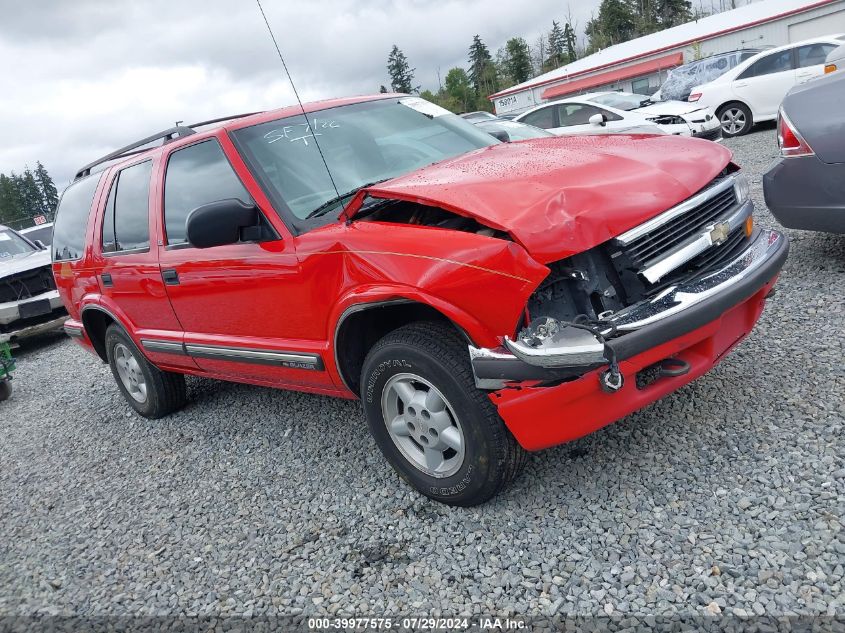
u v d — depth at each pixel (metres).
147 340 4.63
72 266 5.23
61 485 4.37
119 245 4.60
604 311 2.52
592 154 3.06
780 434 2.97
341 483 3.48
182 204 3.94
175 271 4.01
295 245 3.20
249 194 3.44
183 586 2.92
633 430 3.27
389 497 3.24
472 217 2.54
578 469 3.06
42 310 9.04
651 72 34.94
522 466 2.81
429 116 4.22
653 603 2.23
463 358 2.67
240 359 3.89
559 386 2.46
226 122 3.94
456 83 90.06
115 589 3.02
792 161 4.45
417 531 2.92
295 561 2.91
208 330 4.09
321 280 3.10
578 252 2.42
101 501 3.97
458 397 2.69
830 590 2.12
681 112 12.23
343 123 3.83
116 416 5.57
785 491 2.61
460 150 3.94
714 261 2.83
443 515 2.99
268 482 3.68
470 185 2.75
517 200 2.56
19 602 3.10
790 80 13.02
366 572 2.72
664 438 3.14
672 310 2.52
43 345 9.88
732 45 31.50
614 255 2.54
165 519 3.55
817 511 2.47
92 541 3.51
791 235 5.86
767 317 4.25
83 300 5.18
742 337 3.03
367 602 2.55
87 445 5.04
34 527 3.85
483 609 2.39
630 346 2.41
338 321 3.05
